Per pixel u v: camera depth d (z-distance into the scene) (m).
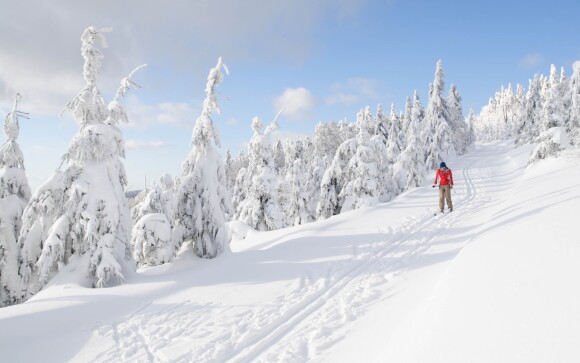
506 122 129.38
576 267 3.62
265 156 23.92
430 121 50.03
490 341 2.87
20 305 7.69
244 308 6.95
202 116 12.58
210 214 12.01
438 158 44.56
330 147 69.44
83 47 10.68
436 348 3.17
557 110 27.33
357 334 5.09
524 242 5.30
